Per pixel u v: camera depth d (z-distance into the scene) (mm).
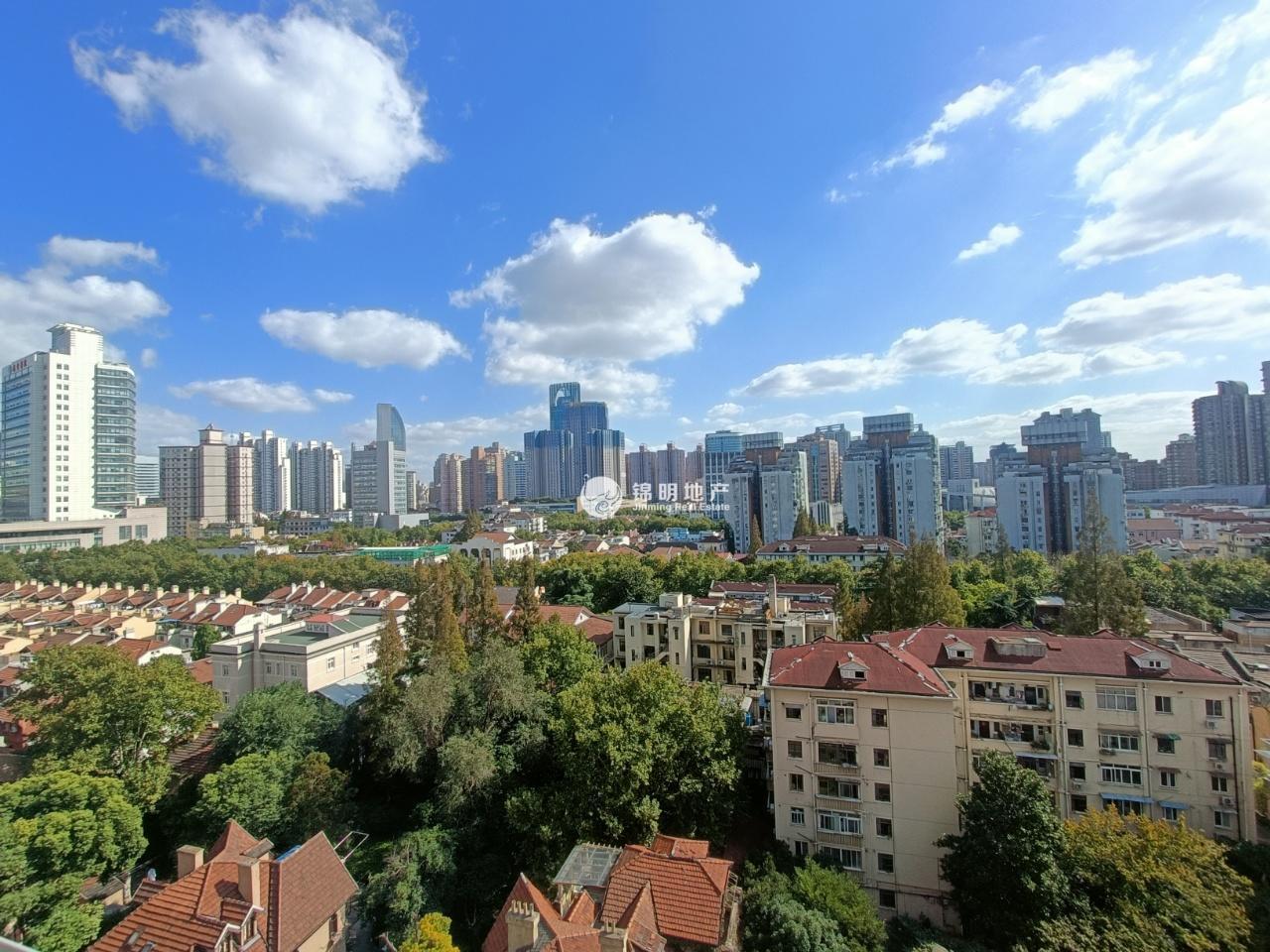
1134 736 40812
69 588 131625
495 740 49219
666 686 46500
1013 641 44688
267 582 141875
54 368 191000
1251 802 38375
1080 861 33625
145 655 84562
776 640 67500
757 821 46406
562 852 39625
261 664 70438
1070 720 42219
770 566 107000
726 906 32188
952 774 38781
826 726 41438
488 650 55688
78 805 40656
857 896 34750
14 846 34906
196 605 113625
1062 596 79188
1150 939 28578
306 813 45562
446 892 39250
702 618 72312
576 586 104750
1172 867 31594
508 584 118188
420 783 51281
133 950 28438
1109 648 43406
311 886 32625
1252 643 63125
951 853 37938
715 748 43250
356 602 115438
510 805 42469
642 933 29062
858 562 127812
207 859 35938
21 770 55656
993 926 33594
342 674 73688
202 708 54750
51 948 32562
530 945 26625
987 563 115625
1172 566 100562
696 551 149250
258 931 29719
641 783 41125
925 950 30797
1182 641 58094
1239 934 28703
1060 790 41844
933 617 63969
